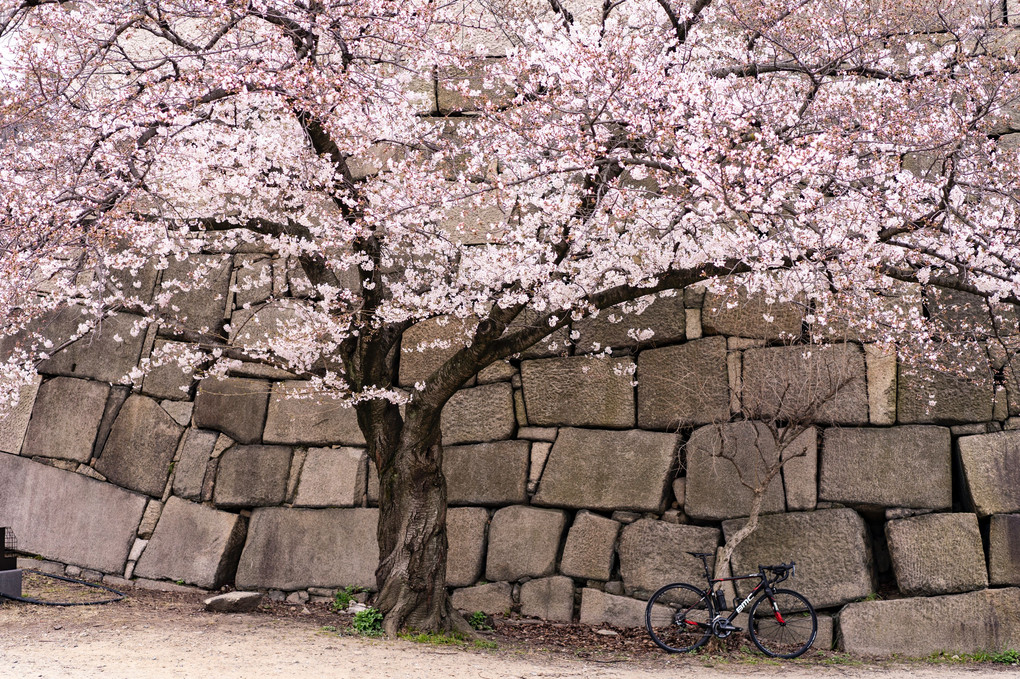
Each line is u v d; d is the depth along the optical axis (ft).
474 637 20.02
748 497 21.83
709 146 15.70
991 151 19.57
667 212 18.28
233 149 18.93
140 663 15.40
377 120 18.04
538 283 18.21
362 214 19.20
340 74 17.58
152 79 18.63
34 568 25.03
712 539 21.88
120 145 18.60
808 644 20.04
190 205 21.62
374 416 20.95
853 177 16.81
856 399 21.68
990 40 21.83
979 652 19.65
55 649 16.38
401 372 24.91
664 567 21.99
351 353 20.86
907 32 20.83
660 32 19.39
